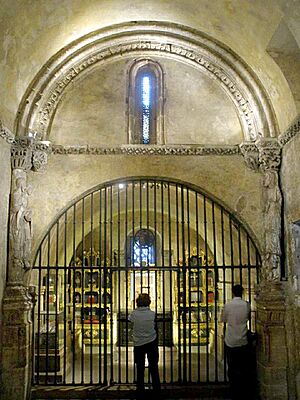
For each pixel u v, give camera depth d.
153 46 9.12
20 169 8.42
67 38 8.56
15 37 7.43
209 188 8.93
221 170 8.98
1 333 7.77
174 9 8.37
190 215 13.02
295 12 6.43
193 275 14.30
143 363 7.79
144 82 9.47
